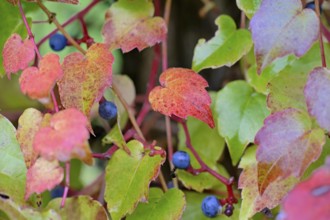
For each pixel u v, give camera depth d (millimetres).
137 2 400
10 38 354
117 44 394
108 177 363
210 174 397
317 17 331
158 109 354
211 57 391
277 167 324
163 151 359
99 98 342
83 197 356
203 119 352
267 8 332
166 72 364
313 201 252
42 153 307
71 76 343
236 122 390
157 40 395
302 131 326
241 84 398
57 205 356
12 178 356
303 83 365
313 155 323
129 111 393
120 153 365
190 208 392
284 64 385
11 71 349
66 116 312
